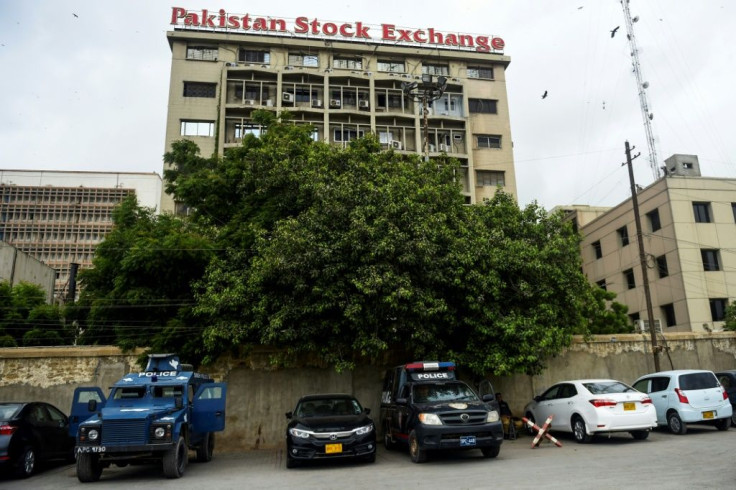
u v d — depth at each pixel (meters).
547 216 17.78
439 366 13.38
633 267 37.09
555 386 14.78
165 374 12.05
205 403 12.20
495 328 14.99
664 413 14.45
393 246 13.32
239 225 16.53
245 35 43.12
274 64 43.50
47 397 15.59
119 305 15.28
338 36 45.91
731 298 32.50
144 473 11.23
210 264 15.12
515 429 15.44
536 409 15.25
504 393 18.30
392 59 46.28
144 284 15.41
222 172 18.92
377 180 15.27
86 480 9.98
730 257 33.16
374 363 17.23
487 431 11.05
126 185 68.94
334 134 42.00
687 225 33.41
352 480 9.36
